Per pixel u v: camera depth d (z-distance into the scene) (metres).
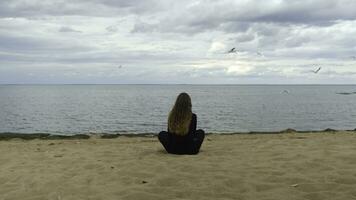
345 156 7.85
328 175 6.54
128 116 37.38
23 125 30.58
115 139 12.88
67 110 45.69
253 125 30.67
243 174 6.68
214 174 6.63
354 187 5.95
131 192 5.78
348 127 30.25
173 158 7.92
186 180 6.32
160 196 5.66
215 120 33.91
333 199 5.51
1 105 55.12
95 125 29.92
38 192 5.98
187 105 8.30
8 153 9.31
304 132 14.51
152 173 6.71
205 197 5.64
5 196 5.87
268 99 81.00
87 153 8.92
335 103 65.00
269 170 6.91
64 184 6.30
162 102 66.19
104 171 6.98
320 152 8.45
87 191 5.94
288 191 5.85
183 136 8.34
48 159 8.29
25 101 68.06
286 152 8.59
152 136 14.36
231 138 12.13
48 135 14.61
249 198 5.59
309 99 82.19
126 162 7.55
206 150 9.14
